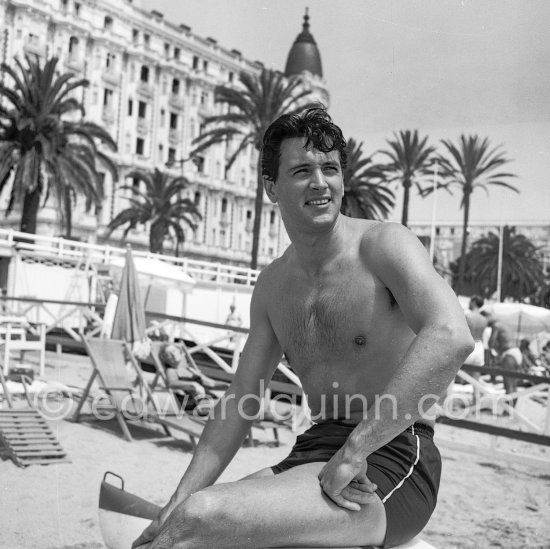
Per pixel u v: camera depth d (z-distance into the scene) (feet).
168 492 15.10
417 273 4.45
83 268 61.52
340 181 4.78
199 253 168.14
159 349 24.77
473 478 18.61
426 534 13.55
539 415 31.32
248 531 4.00
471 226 128.16
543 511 15.71
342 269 4.92
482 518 14.92
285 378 28.55
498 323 38.32
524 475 19.45
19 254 58.29
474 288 130.11
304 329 5.11
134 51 151.02
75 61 135.23
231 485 4.15
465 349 4.12
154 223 110.42
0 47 118.11
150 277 48.19
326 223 4.72
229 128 90.53
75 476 15.70
